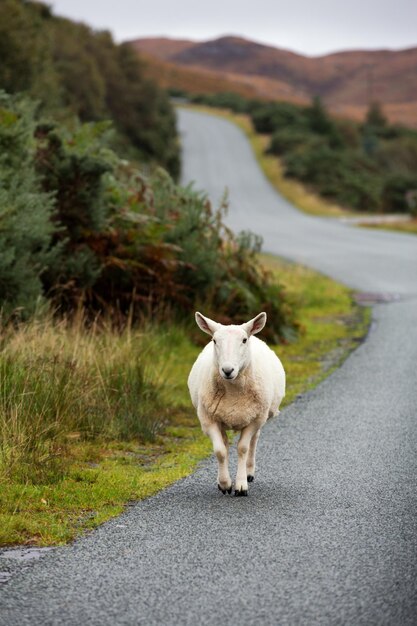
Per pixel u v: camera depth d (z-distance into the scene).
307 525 16.16
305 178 159.88
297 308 46.75
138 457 21.67
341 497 18.00
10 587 13.27
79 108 112.56
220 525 16.14
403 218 126.56
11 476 18.94
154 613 12.30
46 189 33.50
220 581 13.43
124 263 33.66
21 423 21.02
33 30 88.94
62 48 116.94
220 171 167.75
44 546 15.12
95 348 26.73
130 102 144.00
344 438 23.30
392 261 71.69
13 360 24.02
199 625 11.91
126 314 34.41
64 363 24.47
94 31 153.62
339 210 136.88
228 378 16.97
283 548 14.89
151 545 15.07
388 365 34.19
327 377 32.09
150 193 38.28
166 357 31.61
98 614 12.28
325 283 57.25
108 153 37.38
